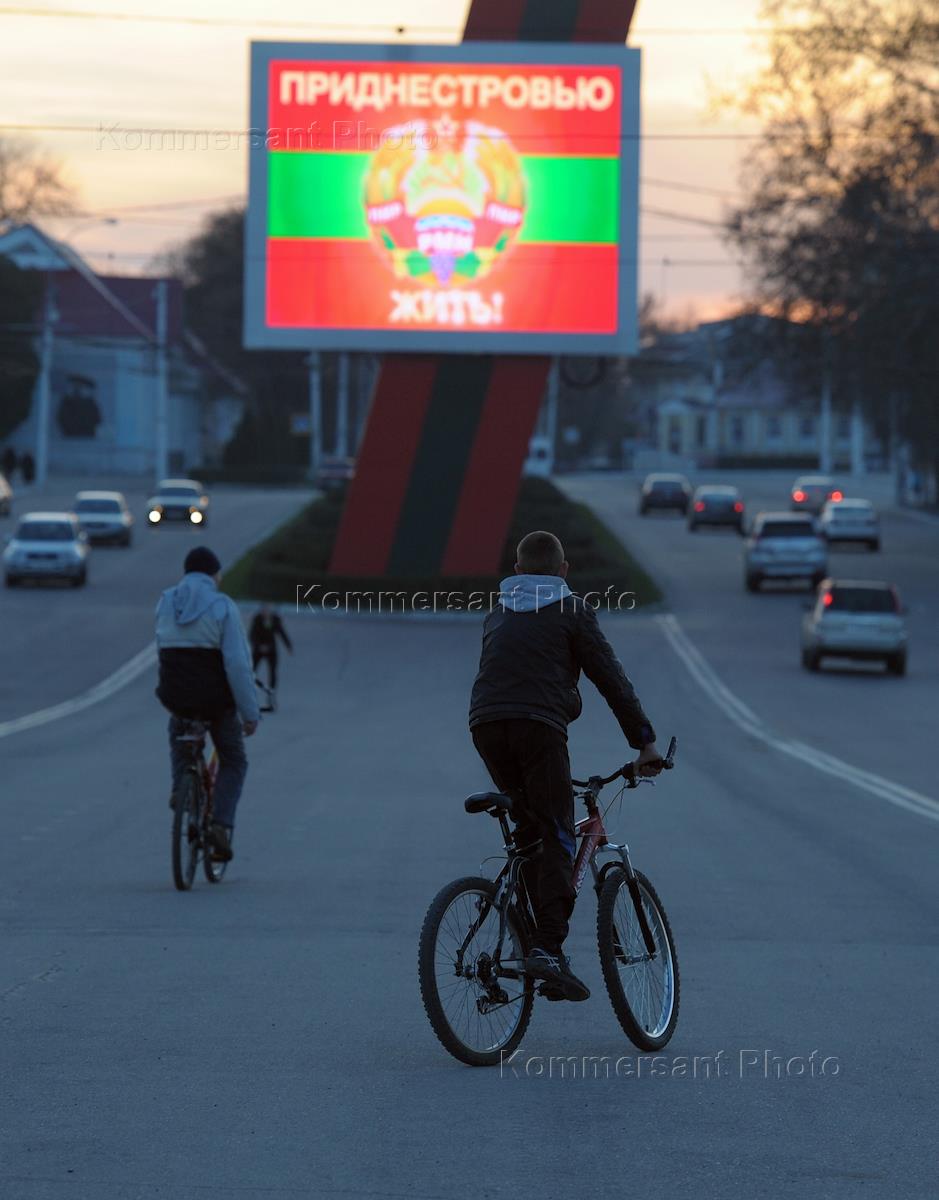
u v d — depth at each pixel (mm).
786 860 49750
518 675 25375
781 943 36312
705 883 45000
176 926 37312
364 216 165375
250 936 36094
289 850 50656
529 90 164750
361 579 173500
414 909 39906
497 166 165625
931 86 183250
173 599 42312
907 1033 28016
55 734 92625
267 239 165125
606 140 165500
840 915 40125
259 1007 29172
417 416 176375
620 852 27000
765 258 189625
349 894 42250
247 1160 20750
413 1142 21547
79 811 59594
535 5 167250
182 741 42875
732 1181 20156
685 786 71312
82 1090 23844
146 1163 20594
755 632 165375
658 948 27312
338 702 112500
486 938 25844
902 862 49812
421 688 121438
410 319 166750
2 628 155125
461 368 175500
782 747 90438
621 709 25734
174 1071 24891
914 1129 22422
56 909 39625
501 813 25547
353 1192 19594
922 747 91125
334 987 30828
